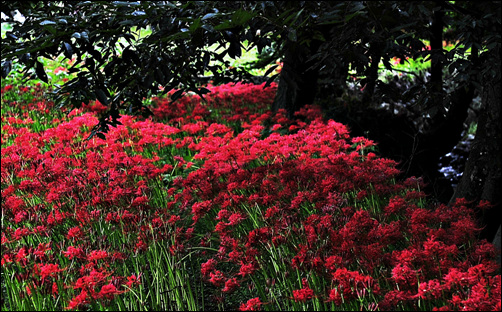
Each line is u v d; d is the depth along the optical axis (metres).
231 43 3.92
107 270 3.94
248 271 3.55
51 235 4.19
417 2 4.74
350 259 3.46
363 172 4.59
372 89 8.12
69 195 4.63
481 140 4.80
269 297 3.67
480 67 4.37
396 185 4.61
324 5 4.61
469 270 3.10
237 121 7.64
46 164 4.98
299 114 7.37
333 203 4.14
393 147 7.53
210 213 4.70
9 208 4.39
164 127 6.35
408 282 3.19
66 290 3.61
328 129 5.84
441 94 4.70
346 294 3.14
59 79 10.38
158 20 4.20
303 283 3.41
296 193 4.73
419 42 4.52
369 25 4.46
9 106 8.15
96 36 4.13
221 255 3.87
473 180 4.89
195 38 4.00
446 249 3.33
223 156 5.05
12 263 3.81
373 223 3.92
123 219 4.19
